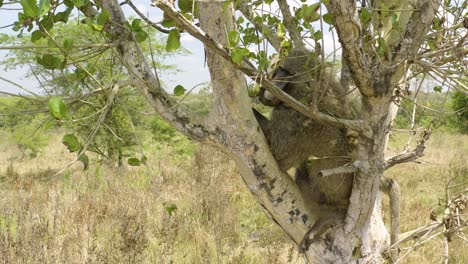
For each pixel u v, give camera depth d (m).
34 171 15.48
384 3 2.73
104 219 7.39
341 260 3.00
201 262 5.89
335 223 3.08
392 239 3.67
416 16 2.44
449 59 2.51
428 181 11.30
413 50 2.45
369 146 2.70
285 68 3.53
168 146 18.33
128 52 2.50
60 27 9.55
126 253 5.36
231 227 7.45
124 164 15.29
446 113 2.93
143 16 2.41
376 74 2.50
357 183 2.82
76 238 6.21
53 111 1.85
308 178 3.77
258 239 7.66
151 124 18.12
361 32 2.26
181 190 9.73
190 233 6.88
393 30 2.59
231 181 10.53
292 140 3.48
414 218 8.05
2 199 8.44
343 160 3.42
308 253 3.06
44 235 6.17
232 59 2.14
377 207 3.27
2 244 5.42
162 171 11.34
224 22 2.47
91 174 12.53
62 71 2.19
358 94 3.69
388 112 2.73
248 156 2.74
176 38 2.21
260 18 2.77
